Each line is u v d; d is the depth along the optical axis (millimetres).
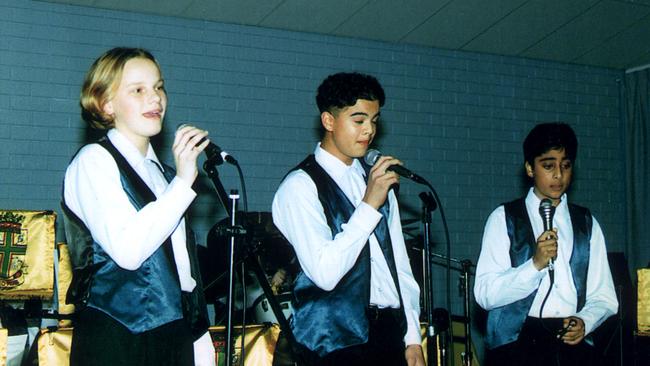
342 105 2340
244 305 2525
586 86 6992
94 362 1811
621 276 5262
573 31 6363
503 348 2734
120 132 1988
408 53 6297
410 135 6246
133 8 5348
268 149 5727
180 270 1983
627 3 6043
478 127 6500
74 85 5184
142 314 1854
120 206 1855
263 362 3219
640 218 6898
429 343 2527
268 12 5617
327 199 2318
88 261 1889
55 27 5176
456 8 5855
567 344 2703
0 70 5027
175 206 1859
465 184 6395
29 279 3131
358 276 2260
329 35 6020
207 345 2127
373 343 2227
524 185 6613
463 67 6496
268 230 3992
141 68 1977
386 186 2221
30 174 5043
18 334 3105
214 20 5625
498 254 2854
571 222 2893
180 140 1910
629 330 4488
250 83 5719
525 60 6746
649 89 6906
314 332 2221
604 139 7023
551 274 2658
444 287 6160
